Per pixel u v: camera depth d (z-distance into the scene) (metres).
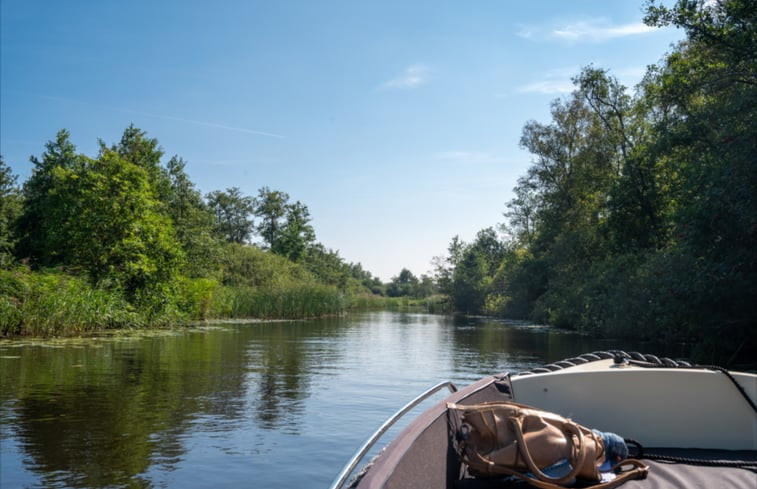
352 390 9.69
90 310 19.86
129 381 10.27
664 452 3.62
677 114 21.83
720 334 15.81
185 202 34.53
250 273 43.53
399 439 2.40
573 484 2.79
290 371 11.84
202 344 17.14
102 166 25.31
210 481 5.12
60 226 25.00
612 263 27.19
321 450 6.12
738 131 16.12
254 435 6.70
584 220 37.72
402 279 119.06
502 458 2.69
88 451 5.98
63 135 31.14
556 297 34.25
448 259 65.75
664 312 18.16
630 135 32.62
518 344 19.42
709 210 15.32
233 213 69.94
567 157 40.06
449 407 2.86
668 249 21.11
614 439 3.14
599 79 33.31
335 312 41.06
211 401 8.64
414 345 18.47
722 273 14.79
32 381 10.08
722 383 3.71
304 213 68.81
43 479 5.09
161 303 24.53
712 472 3.18
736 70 17.81
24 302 17.80
